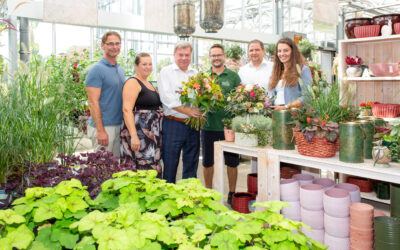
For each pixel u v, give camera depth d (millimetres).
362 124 1791
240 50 6219
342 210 1724
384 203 2646
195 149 2900
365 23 3256
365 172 1703
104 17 4703
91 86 2516
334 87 1994
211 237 899
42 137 1820
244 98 2396
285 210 1979
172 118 2773
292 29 9578
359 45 3562
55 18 2945
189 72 2854
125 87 2500
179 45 2713
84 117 3059
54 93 1950
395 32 3068
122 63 5496
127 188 1188
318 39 10328
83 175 1505
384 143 1825
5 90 1811
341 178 2939
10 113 1731
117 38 2605
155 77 6172
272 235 903
